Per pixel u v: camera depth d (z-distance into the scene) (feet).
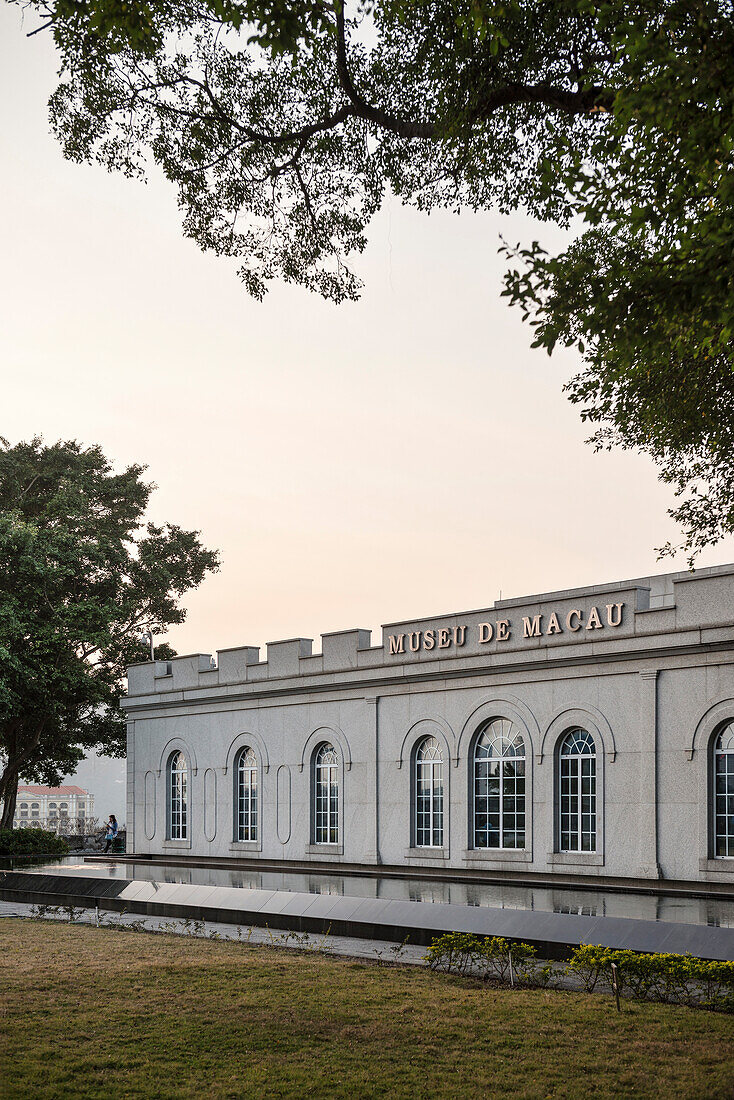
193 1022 34.45
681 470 60.85
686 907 55.01
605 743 75.92
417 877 84.84
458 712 88.02
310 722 102.83
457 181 50.75
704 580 70.54
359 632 98.32
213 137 51.13
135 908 68.44
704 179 30.78
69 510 138.31
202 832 114.62
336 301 58.29
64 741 151.84
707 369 50.55
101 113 50.90
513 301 29.50
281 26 35.04
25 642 126.62
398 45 46.80
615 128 32.58
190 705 118.01
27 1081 27.86
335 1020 34.60
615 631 75.66
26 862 112.47
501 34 37.99
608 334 28.96
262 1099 26.63
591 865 75.56
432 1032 33.01
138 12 38.29
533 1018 34.55
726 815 68.33
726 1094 26.58
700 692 70.28
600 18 31.91
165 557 161.68
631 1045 31.14
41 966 45.21
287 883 74.90
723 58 27.04
